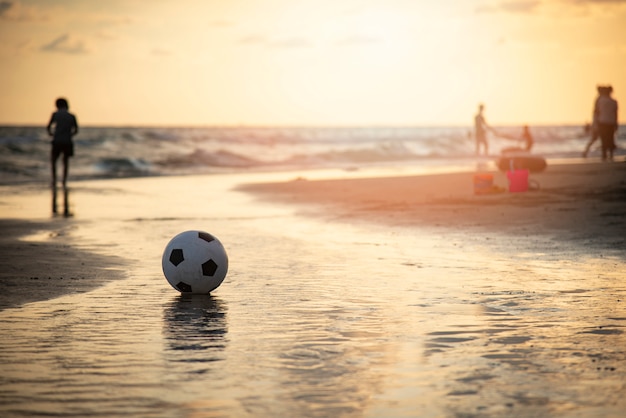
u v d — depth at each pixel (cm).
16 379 415
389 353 470
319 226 1244
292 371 429
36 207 1625
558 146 6406
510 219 1263
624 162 2711
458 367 436
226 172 3197
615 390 390
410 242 1038
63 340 509
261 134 7862
